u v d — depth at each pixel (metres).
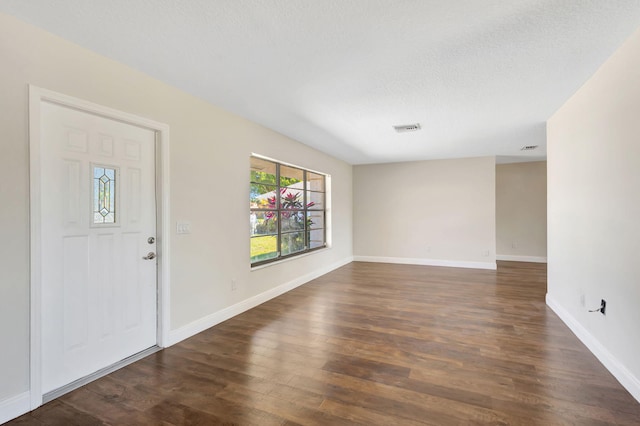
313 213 5.75
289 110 3.39
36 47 1.88
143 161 2.58
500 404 1.88
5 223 1.75
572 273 3.00
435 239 6.62
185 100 2.90
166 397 1.99
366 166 7.16
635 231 1.95
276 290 4.31
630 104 2.00
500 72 2.48
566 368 2.31
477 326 3.15
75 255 2.14
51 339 2.01
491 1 1.65
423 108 3.32
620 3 1.66
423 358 2.49
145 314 2.62
